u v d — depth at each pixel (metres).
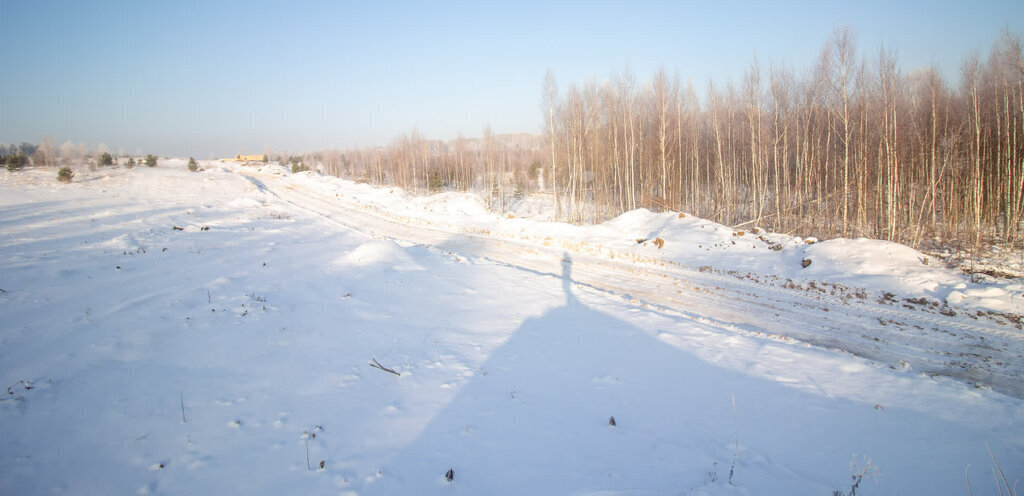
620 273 15.72
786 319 10.78
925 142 24.80
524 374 7.39
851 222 25.28
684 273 15.69
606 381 7.18
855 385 7.05
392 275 13.98
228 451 5.04
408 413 6.03
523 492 4.54
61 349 7.36
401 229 26.47
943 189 25.08
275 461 4.90
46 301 9.84
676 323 10.04
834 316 10.95
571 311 10.95
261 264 14.89
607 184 34.34
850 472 4.98
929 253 19.48
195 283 11.83
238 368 7.09
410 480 4.67
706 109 34.50
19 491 4.20
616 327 9.77
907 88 26.34
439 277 14.11
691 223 21.14
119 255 15.16
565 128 35.09
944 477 4.85
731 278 14.91
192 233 20.80
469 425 5.79
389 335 8.91
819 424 5.98
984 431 5.73
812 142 26.69
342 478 4.66
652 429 5.86
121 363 6.99
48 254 14.81
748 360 8.02
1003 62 21.27
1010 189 22.23
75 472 4.54
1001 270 16.12
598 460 5.15
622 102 31.91
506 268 15.77
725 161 33.03
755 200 27.33
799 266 15.66
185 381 6.56
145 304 9.84
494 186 48.50
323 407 6.09
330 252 18.12
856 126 23.23
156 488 4.39
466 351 8.26
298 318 9.59
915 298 12.19
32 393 5.96
